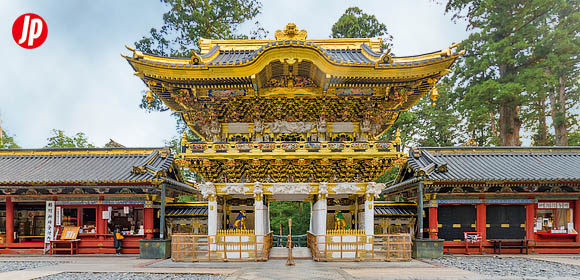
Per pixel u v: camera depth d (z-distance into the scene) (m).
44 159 22.22
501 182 18.70
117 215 21.25
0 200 20.39
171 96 16.56
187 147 15.37
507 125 30.05
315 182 16.45
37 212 22.05
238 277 11.95
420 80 15.05
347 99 16.12
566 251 19.52
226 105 16.25
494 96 27.53
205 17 30.72
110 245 19.81
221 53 18.30
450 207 19.69
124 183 19.11
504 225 19.59
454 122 39.38
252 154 15.14
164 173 18.95
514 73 28.97
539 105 32.91
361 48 18.05
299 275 12.23
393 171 31.73
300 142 15.31
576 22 26.06
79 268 14.66
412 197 21.34
